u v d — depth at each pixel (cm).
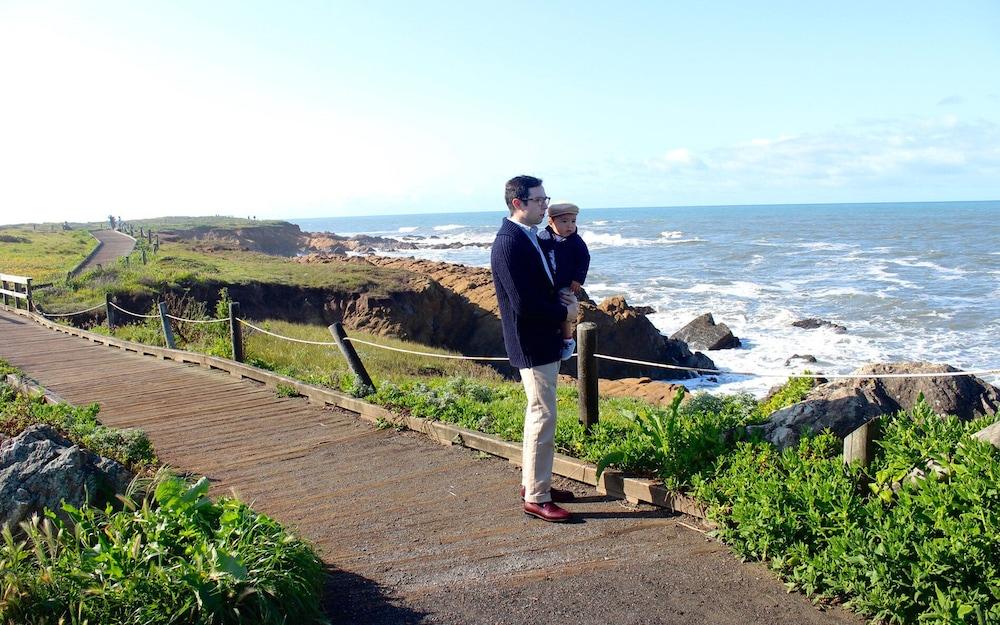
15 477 456
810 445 531
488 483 612
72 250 4919
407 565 461
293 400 1001
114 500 471
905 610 358
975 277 4566
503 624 385
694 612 389
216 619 347
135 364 1426
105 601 344
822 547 420
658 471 553
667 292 4391
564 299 506
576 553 466
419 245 10169
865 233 9588
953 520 371
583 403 645
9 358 1534
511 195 488
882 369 957
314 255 4678
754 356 2736
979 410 898
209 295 2686
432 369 1859
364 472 662
